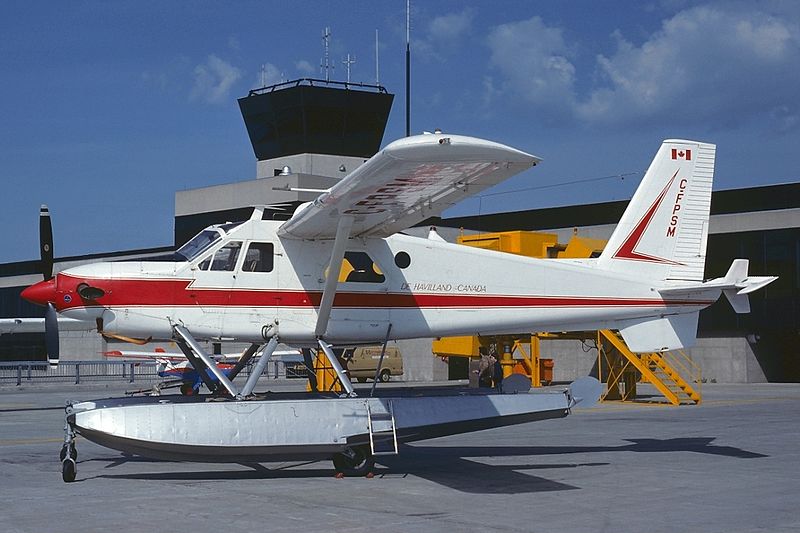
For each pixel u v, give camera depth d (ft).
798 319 117.08
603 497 31.37
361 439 36.76
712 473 36.96
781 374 128.36
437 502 30.45
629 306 46.14
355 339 42.32
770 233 120.26
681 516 27.91
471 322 43.88
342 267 42.14
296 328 41.27
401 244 43.11
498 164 31.73
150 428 35.09
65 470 34.83
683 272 47.37
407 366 135.64
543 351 132.36
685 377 125.59
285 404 36.68
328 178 132.77
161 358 98.48
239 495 31.89
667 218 47.42
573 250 91.56
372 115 144.05
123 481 35.42
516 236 88.94
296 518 27.58
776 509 29.04
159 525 26.53
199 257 40.65
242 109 146.30
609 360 84.58
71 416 35.27
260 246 41.32
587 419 62.69
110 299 39.65
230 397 39.86
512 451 44.88
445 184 34.45
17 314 171.94
